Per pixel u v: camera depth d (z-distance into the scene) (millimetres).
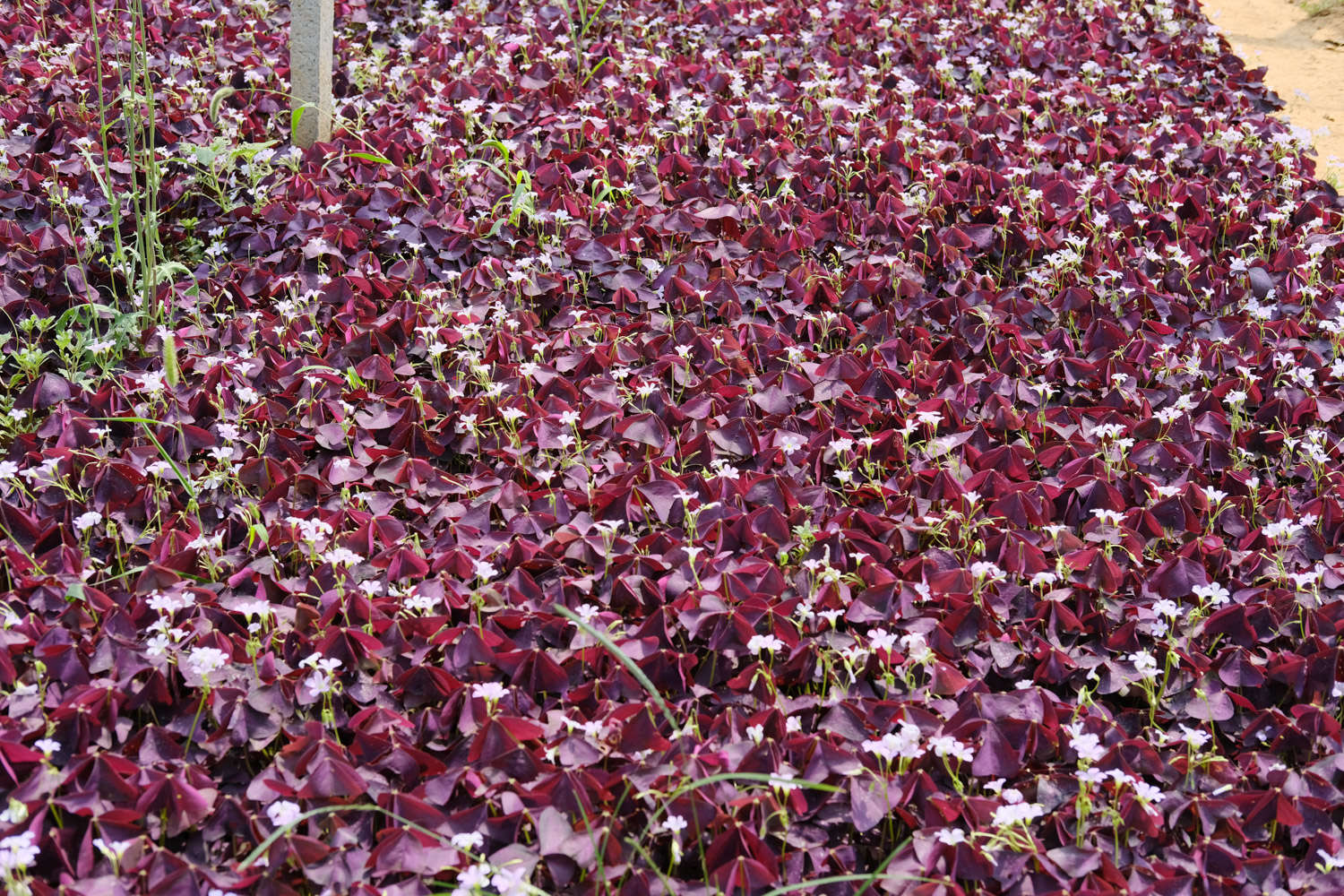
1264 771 2342
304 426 3240
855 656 2475
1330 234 4566
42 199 4184
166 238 4215
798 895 2080
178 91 5156
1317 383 3738
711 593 2664
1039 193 4465
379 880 2059
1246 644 2674
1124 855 2176
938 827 2182
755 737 2281
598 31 6320
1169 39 6723
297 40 4645
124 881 1985
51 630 2447
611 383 3441
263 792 2164
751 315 3973
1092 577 2807
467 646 2496
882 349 3727
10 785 2146
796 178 4719
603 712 2396
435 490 3084
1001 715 2410
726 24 6570
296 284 3863
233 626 2547
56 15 5910
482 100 5254
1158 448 3291
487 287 3939
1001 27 6625
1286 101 6688
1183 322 4070
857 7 6871
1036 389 3498
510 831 2125
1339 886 2109
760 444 3271
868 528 2977
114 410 3217
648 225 4273
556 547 2855
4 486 2936
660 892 2055
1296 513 3119
